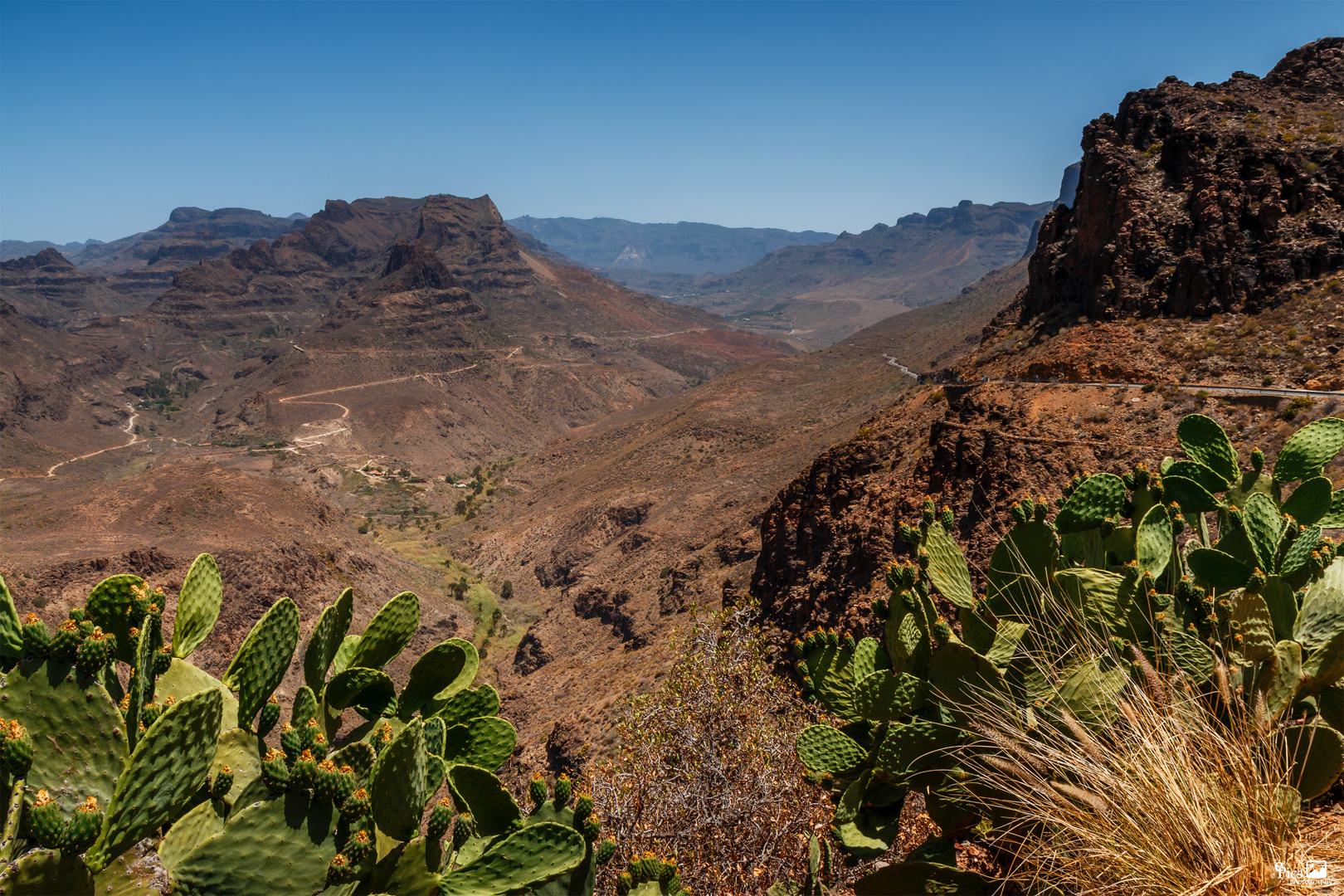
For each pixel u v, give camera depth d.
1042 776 3.92
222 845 2.80
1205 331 39.75
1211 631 4.39
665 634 52.78
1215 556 4.86
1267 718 3.90
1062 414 35.88
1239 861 3.48
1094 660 4.05
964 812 4.30
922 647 4.57
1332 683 4.18
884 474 39.41
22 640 2.74
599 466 152.12
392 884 3.16
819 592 36.06
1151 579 4.42
